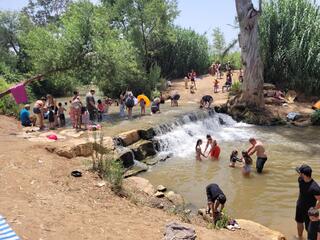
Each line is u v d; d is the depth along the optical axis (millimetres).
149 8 34062
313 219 8227
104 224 8164
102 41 24078
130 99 21031
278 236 9305
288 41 28547
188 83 36344
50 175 10930
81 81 25672
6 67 35625
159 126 18875
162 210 10438
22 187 9656
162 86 33531
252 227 9797
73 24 24172
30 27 45031
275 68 28719
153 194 11789
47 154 12953
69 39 24016
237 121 24703
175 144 18812
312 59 27562
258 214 11305
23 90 19156
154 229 8320
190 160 16609
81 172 11469
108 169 11789
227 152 17766
